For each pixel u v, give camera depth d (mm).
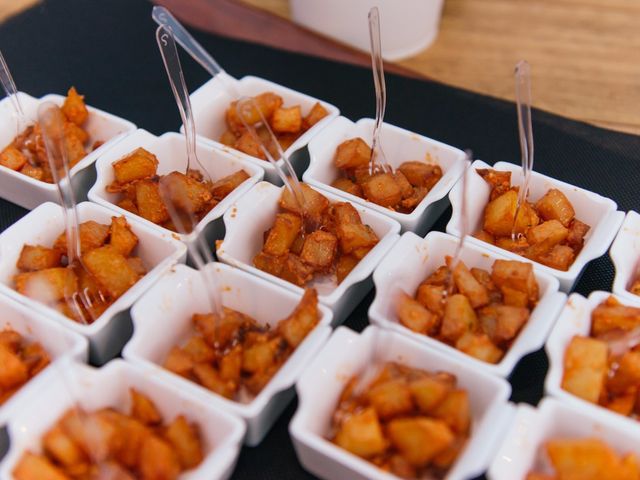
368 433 368
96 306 434
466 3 695
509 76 621
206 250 430
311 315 407
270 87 553
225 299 441
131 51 627
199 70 612
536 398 419
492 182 484
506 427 374
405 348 403
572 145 548
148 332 415
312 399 384
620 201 513
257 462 399
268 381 396
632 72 621
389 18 614
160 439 373
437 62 635
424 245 451
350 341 402
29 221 461
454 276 433
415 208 478
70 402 386
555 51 643
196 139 512
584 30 664
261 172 496
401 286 438
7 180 497
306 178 492
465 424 375
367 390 393
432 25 643
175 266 437
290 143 528
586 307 417
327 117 528
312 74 609
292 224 462
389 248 447
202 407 380
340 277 456
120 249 452
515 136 558
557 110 584
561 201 472
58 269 436
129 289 427
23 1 668
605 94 600
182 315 432
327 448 365
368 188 482
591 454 365
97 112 535
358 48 639
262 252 459
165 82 603
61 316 415
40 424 378
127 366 395
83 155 511
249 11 659
